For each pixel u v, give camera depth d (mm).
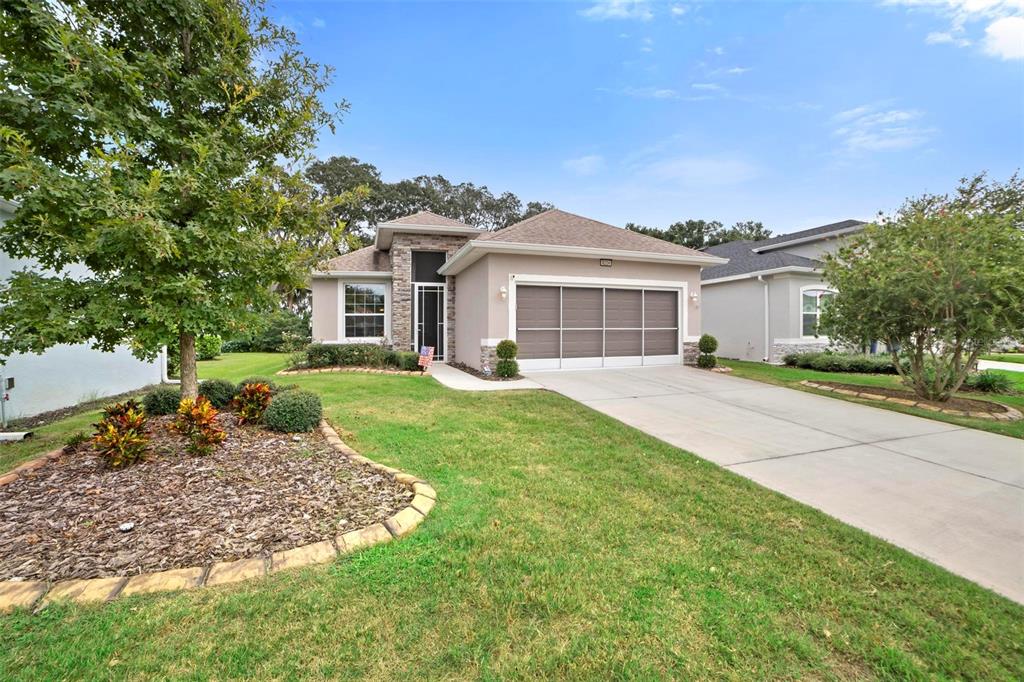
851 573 3102
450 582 2785
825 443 6242
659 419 7371
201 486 3924
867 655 2355
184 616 2400
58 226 4324
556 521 3691
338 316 15898
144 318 4871
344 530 3309
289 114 5660
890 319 8766
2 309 4621
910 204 9539
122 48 4887
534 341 12242
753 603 2740
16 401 7047
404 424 6555
